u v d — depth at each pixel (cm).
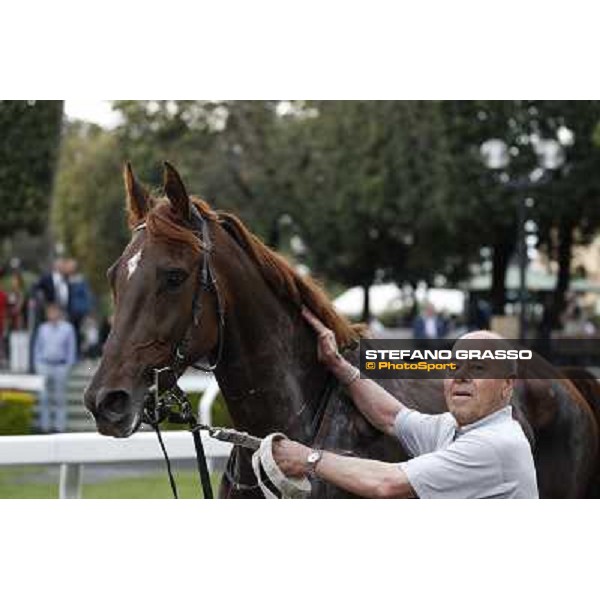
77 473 627
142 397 385
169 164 398
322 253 2355
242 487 428
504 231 2086
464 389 384
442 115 1956
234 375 420
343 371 432
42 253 2481
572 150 1928
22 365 1638
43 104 1661
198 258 399
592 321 2075
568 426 547
